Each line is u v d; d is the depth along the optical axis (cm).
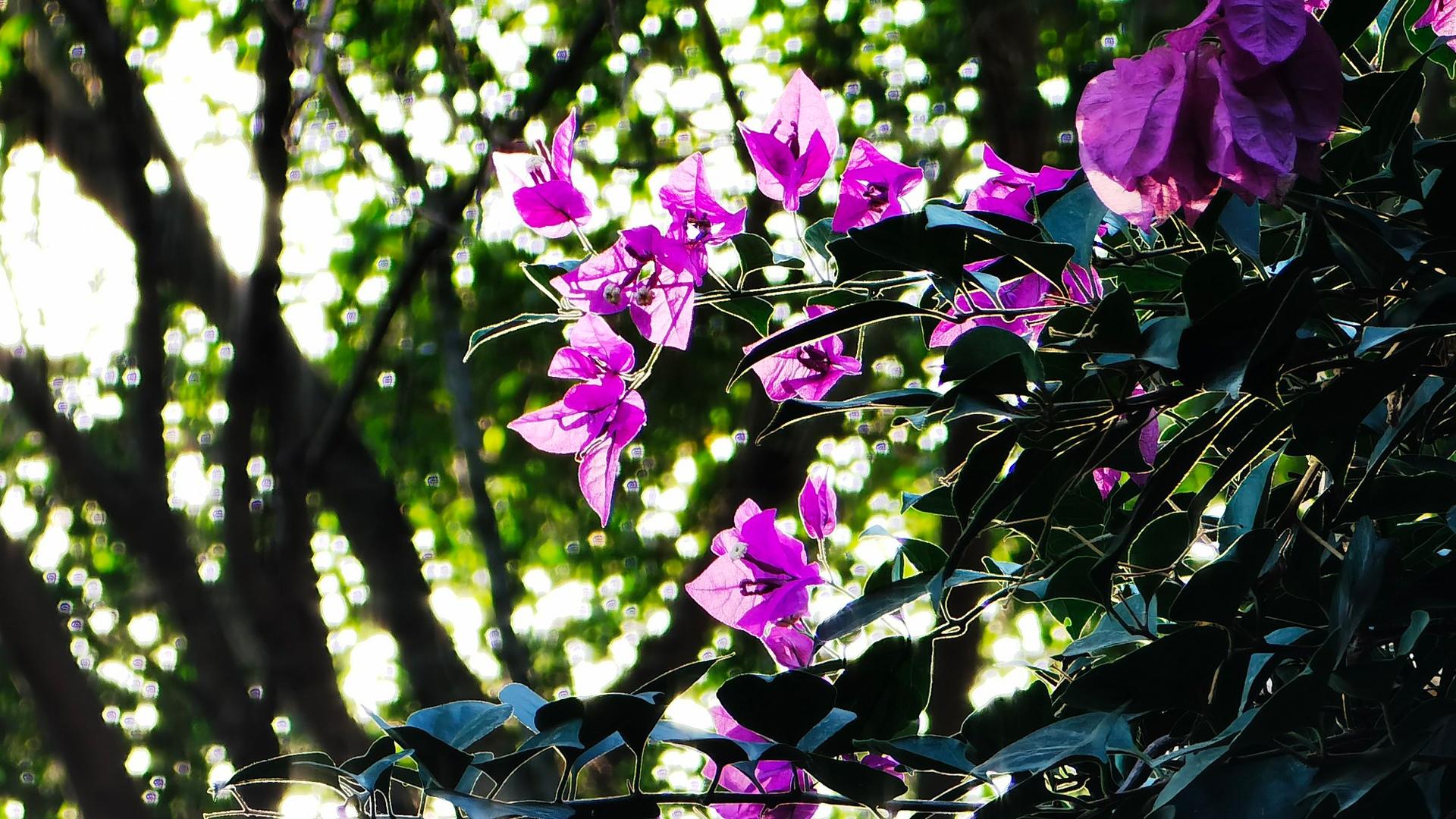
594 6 362
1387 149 107
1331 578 110
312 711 361
